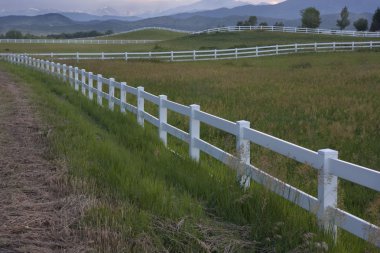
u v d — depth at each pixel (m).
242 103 16.70
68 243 4.79
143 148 9.48
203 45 70.50
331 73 28.72
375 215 5.50
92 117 14.52
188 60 47.06
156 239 4.84
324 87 21.59
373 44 52.81
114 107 16.00
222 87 22.27
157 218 5.46
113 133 11.54
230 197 5.96
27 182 6.89
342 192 6.27
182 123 13.20
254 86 22.53
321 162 4.93
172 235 5.02
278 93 19.64
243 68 35.38
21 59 41.50
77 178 6.86
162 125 10.41
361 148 9.86
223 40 76.06
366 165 8.52
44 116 12.77
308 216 5.41
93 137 10.07
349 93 19.20
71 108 14.75
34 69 32.91
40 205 5.87
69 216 5.47
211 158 9.37
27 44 82.12
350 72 28.88
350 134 10.98
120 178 6.74
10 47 74.19
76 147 9.02
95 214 5.38
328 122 12.97
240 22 124.25
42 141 9.72
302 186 7.12
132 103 17.19
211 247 4.87
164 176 7.39
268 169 6.46
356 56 44.00
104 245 4.68
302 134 11.49
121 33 124.88
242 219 5.54
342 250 4.70
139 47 71.88
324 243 4.62
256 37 75.56
